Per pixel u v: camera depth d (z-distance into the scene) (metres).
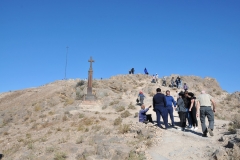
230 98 31.11
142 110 14.55
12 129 22.02
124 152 10.37
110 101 28.23
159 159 9.54
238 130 10.96
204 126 11.52
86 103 27.02
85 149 11.83
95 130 15.55
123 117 19.59
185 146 10.67
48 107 27.88
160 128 13.24
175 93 32.59
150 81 41.44
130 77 43.09
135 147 11.00
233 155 8.73
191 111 13.13
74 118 21.08
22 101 34.19
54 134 16.86
